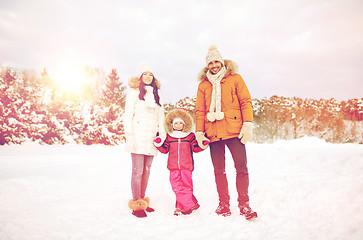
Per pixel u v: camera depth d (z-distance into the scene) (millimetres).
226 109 3016
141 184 3363
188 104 15180
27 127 21453
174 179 3180
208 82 3279
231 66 3117
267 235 2295
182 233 2449
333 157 4273
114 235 2422
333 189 2869
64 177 5418
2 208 3281
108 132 23703
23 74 23766
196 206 3111
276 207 2896
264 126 15922
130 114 3281
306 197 2881
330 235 2178
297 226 2410
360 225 2242
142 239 2342
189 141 3375
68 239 2338
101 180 5078
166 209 3281
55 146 21422
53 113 23438
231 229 2475
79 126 23891
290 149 5914
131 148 3199
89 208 3297
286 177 3619
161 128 3443
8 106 21188
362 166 3596
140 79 3514
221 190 2934
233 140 2939
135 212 3020
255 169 4504
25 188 4305
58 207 3330
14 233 2455
